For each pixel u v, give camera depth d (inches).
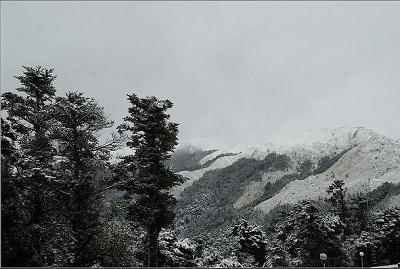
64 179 883.4
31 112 979.9
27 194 921.5
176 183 1191.6
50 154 924.0
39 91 1055.6
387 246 2386.8
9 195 807.7
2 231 817.5
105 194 968.3
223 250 2234.3
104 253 909.8
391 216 2468.0
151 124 1159.0
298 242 2023.9
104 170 971.9
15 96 997.2
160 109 1197.7
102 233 924.0
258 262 2089.1
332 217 2337.6
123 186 1019.3
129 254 960.9
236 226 2272.4
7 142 882.8
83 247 886.4
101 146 971.9
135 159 1141.7
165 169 1162.0
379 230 2432.3
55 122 933.8
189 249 1510.8
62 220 936.3
